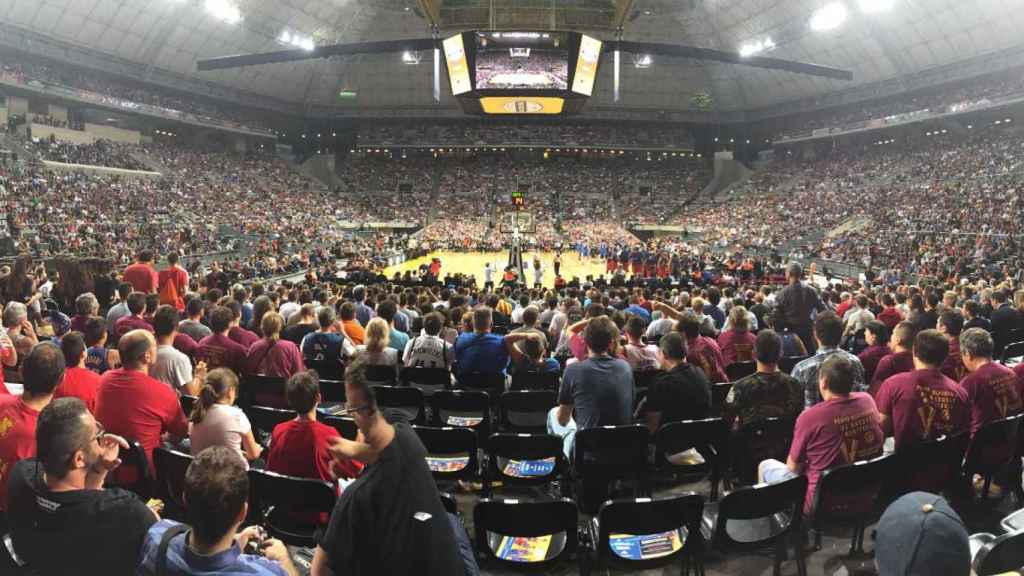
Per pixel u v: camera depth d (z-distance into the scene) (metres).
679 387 5.11
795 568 4.13
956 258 27.02
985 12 38.28
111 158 42.16
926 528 1.92
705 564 4.20
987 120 47.25
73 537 2.62
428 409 6.72
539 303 12.57
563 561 3.62
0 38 36.66
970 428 4.46
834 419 4.04
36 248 24.30
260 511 4.04
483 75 16.69
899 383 4.43
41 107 42.31
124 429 4.24
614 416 4.77
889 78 48.41
